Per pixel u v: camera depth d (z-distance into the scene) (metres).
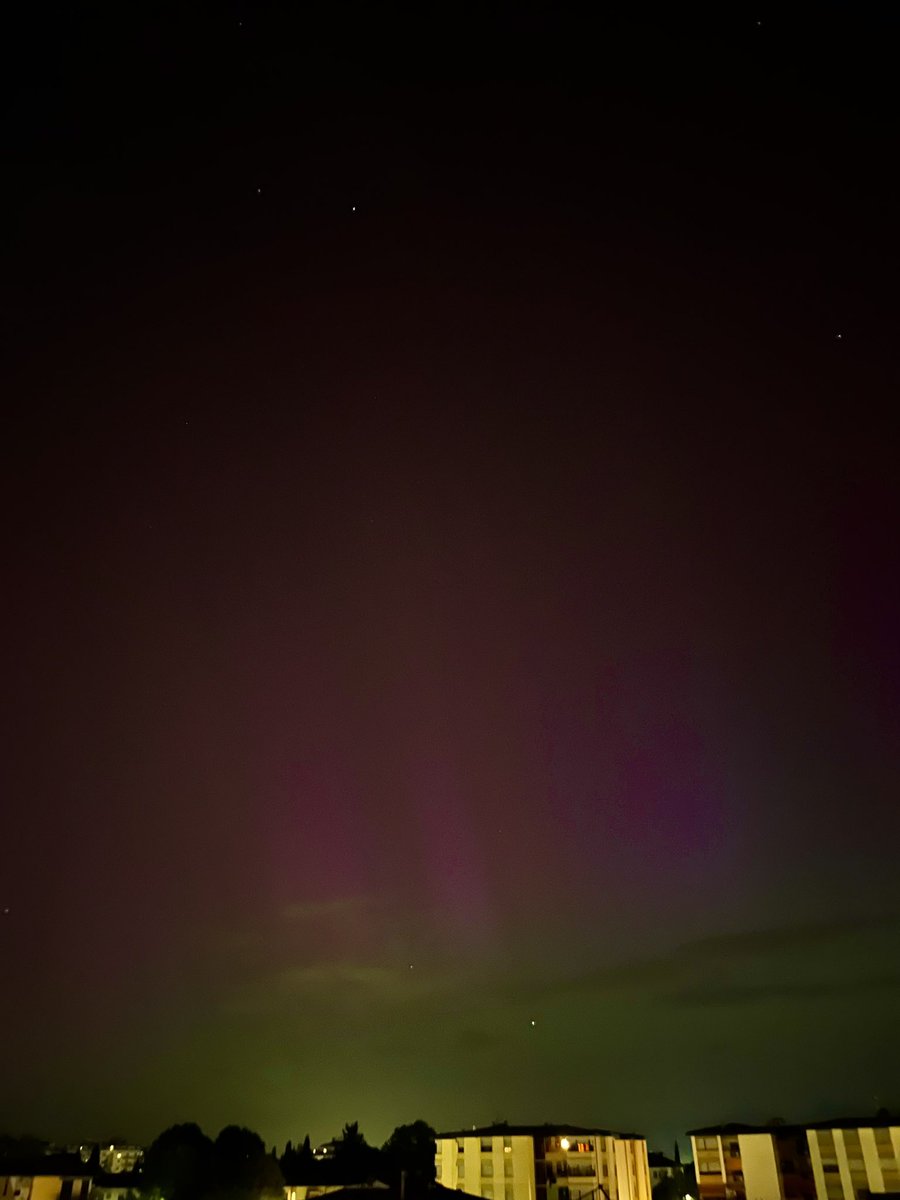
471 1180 79.56
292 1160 94.06
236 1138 74.56
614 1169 79.12
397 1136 87.94
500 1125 83.94
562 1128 82.44
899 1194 60.62
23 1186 64.75
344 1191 55.88
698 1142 79.19
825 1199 70.12
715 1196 76.69
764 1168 75.50
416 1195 55.50
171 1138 74.75
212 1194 70.06
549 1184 77.88
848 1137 71.00
